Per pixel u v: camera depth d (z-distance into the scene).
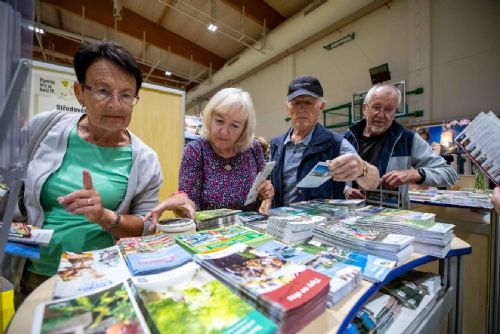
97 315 0.40
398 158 1.78
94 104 0.82
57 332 0.36
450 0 3.71
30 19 0.44
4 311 0.72
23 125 0.45
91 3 4.82
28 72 0.43
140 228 0.92
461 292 1.02
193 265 0.58
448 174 1.64
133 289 0.50
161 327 0.37
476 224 1.83
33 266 0.85
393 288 0.88
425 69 3.97
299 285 0.49
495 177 1.15
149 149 1.06
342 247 0.80
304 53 5.94
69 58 6.47
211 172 1.27
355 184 1.87
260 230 0.99
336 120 5.36
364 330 0.66
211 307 0.43
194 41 6.46
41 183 0.84
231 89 1.23
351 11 4.66
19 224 0.68
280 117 6.67
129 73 0.83
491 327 1.73
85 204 0.74
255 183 1.12
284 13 5.47
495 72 3.35
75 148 0.91
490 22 3.37
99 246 0.91
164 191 2.41
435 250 0.79
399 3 4.25
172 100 2.45
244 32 5.95
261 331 0.37
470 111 3.56
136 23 5.39
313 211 1.11
